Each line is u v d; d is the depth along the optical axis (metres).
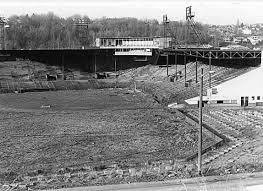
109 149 41.00
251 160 32.78
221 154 36.22
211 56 83.62
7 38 152.25
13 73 99.25
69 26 168.75
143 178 28.06
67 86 93.19
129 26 189.25
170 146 42.12
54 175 30.11
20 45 152.75
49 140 44.78
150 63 110.25
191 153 39.00
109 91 87.50
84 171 31.72
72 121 55.25
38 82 95.06
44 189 26.06
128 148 41.38
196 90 71.12
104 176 29.19
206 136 45.81
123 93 83.81
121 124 53.06
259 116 53.38
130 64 112.12
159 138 45.56
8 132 48.78
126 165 33.94
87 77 103.88
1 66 102.75
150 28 182.00
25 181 28.52
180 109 61.97
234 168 30.19
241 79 61.28
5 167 34.59
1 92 86.25
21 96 80.94
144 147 41.75
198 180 27.16
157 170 30.48
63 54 110.38
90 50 111.94
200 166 29.38
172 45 115.81
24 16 187.00
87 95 81.94
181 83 82.75
